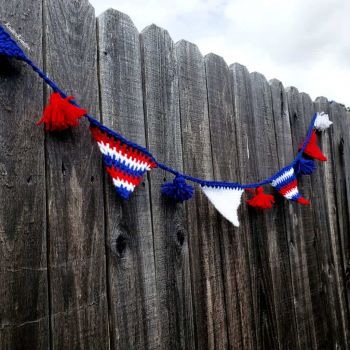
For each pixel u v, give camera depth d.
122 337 1.13
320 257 2.09
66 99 0.96
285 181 1.71
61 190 1.04
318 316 2.01
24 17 1.00
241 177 1.64
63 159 1.05
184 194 1.21
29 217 0.97
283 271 1.81
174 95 1.39
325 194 2.22
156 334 1.22
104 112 1.16
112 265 1.13
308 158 2.08
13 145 0.95
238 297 1.55
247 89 1.74
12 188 0.94
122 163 1.07
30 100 0.99
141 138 1.26
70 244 1.04
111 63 1.20
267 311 1.68
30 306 0.95
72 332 1.03
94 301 1.08
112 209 1.15
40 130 1.01
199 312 1.38
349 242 2.39
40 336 0.96
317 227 2.11
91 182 1.10
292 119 2.02
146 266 1.22
